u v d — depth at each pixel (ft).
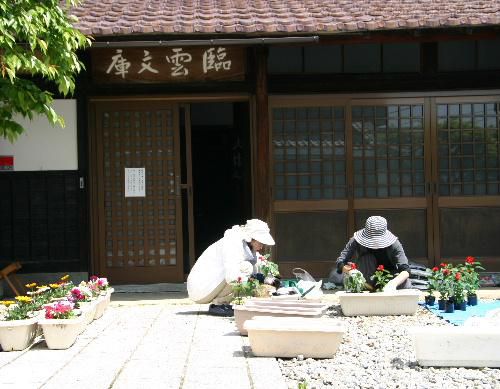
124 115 31.71
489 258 32.17
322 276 31.86
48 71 21.48
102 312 25.21
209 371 17.01
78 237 30.63
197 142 45.29
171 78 30.91
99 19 29.14
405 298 24.02
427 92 31.96
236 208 44.34
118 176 31.76
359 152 32.01
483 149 32.22
